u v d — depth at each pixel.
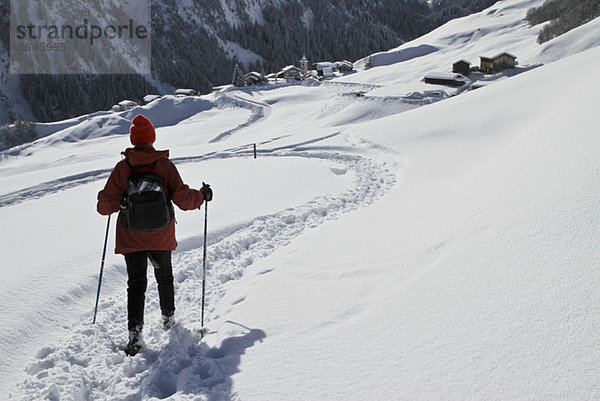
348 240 5.86
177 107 102.62
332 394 2.56
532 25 145.62
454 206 5.23
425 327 2.93
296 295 4.22
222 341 3.53
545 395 2.00
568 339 2.22
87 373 3.49
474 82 77.25
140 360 3.57
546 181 4.07
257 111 85.88
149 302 4.77
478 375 2.30
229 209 8.84
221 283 5.35
